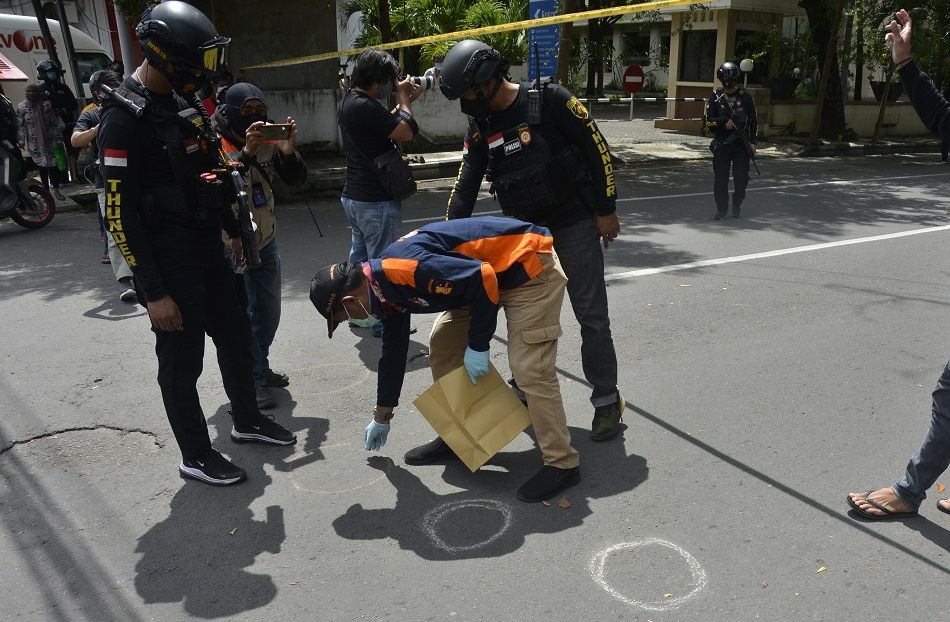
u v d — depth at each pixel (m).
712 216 9.38
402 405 4.22
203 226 3.20
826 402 4.16
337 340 5.19
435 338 3.53
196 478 3.46
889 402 4.15
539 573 2.81
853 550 2.91
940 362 4.70
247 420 3.77
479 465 3.36
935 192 11.48
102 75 6.04
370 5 16.09
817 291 6.16
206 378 4.59
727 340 5.09
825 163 15.61
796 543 2.96
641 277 6.62
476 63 3.26
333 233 8.55
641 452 3.67
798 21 24.45
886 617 2.56
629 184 12.33
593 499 3.29
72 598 2.72
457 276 2.91
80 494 3.38
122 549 3.00
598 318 3.67
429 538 3.04
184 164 3.08
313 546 3.00
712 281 6.48
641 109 25.64
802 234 8.34
